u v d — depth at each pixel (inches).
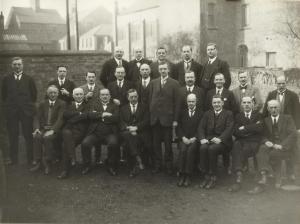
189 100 252.5
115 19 1226.0
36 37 545.3
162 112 261.7
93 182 249.3
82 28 1138.7
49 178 254.8
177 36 1080.8
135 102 269.4
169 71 295.1
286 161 248.4
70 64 428.5
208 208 212.1
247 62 1002.1
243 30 998.4
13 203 216.7
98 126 265.6
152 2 1182.3
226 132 245.8
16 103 278.5
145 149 277.9
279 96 270.2
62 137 261.3
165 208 212.8
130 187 242.1
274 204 215.8
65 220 197.2
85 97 273.3
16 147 281.4
